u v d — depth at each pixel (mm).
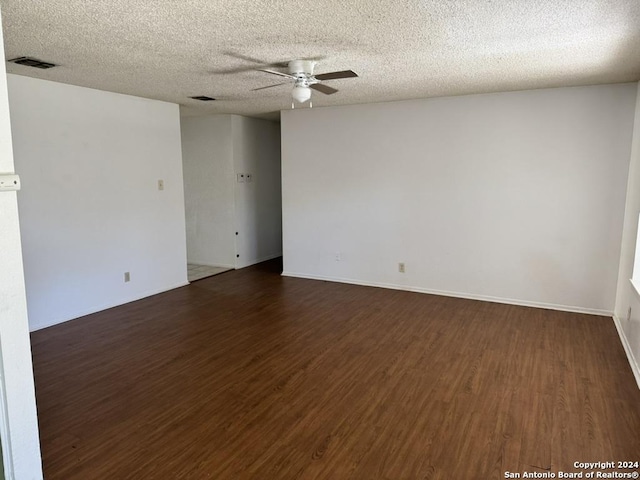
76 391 2990
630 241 3939
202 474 2164
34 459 2004
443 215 5180
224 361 3469
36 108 3990
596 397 2873
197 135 6742
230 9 2320
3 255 1827
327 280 6020
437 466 2219
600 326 4199
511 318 4438
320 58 3277
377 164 5473
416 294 5332
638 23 2500
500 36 2750
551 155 4562
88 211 4523
